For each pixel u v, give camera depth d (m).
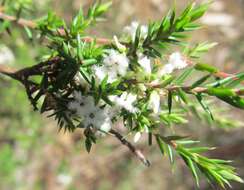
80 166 0.72
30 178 0.65
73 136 0.71
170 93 0.13
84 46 0.15
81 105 0.14
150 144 0.15
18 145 0.63
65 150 0.70
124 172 0.74
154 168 0.74
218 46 0.84
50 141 0.65
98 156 0.73
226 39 0.85
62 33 0.17
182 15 0.14
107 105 0.14
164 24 0.14
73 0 0.65
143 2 0.81
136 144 0.72
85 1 0.65
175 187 0.74
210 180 0.15
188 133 0.72
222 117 0.22
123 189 0.73
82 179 0.72
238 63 0.82
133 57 0.14
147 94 0.14
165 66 0.14
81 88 0.14
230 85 0.13
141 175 0.74
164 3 0.84
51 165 0.68
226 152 0.74
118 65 0.13
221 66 0.82
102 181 0.73
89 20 0.18
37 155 0.65
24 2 0.23
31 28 0.20
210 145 0.73
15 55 0.44
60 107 0.14
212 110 0.21
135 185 0.73
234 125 0.22
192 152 0.14
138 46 0.14
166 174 0.74
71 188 0.70
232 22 0.87
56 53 0.16
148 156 0.74
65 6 0.64
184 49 0.16
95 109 0.14
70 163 0.70
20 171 0.64
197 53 0.16
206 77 0.13
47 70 0.15
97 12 0.19
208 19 0.87
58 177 0.69
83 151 0.71
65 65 0.14
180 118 0.16
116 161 0.74
